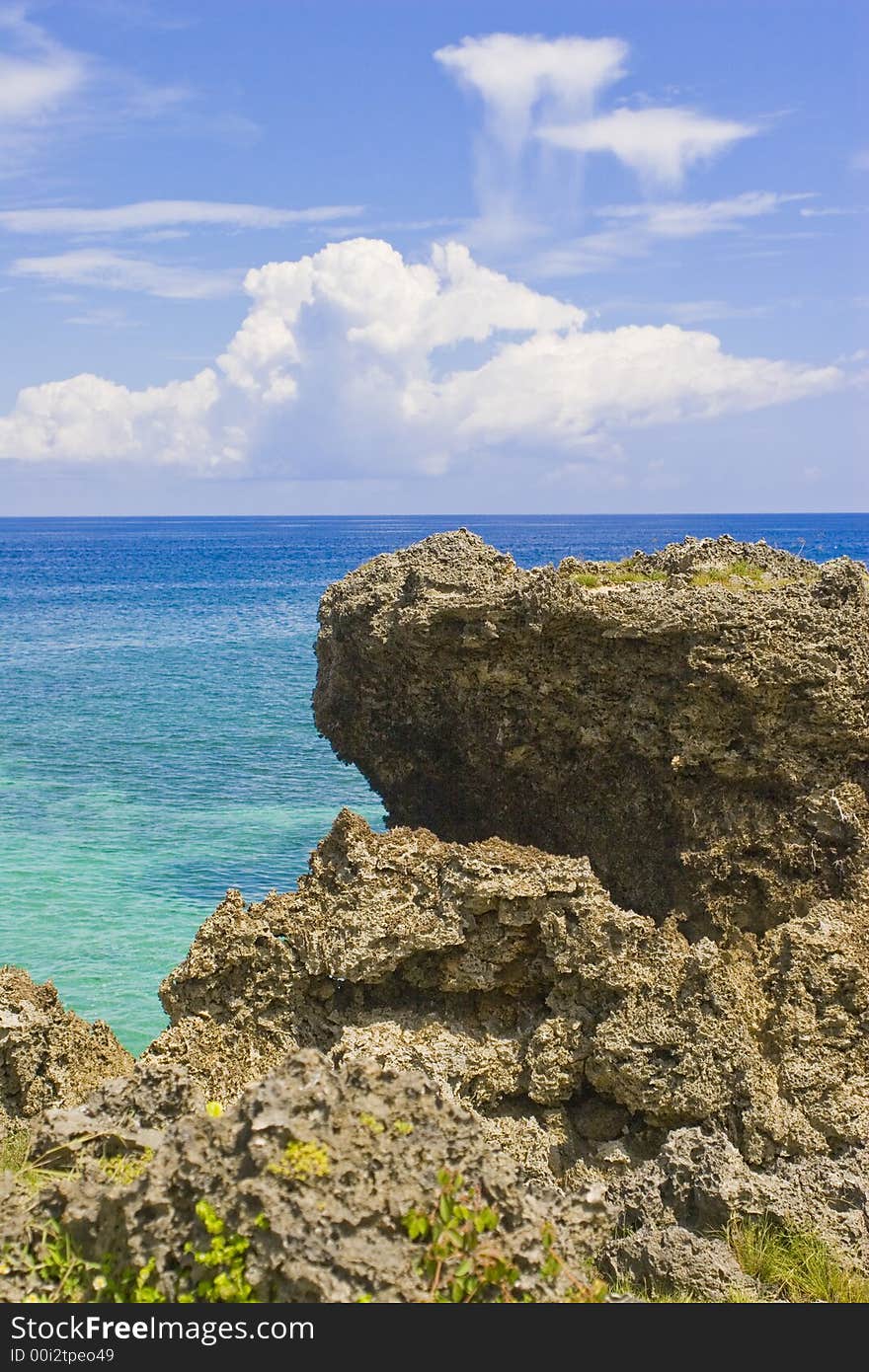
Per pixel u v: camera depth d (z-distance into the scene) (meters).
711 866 15.22
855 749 14.94
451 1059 12.00
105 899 26.12
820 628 14.79
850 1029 11.87
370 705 18.73
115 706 52.53
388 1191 7.00
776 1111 11.26
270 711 51.19
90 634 83.12
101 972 21.98
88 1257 7.00
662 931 12.05
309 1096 7.27
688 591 15.34
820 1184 10.43
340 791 36.72
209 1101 11.96
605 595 15.66
